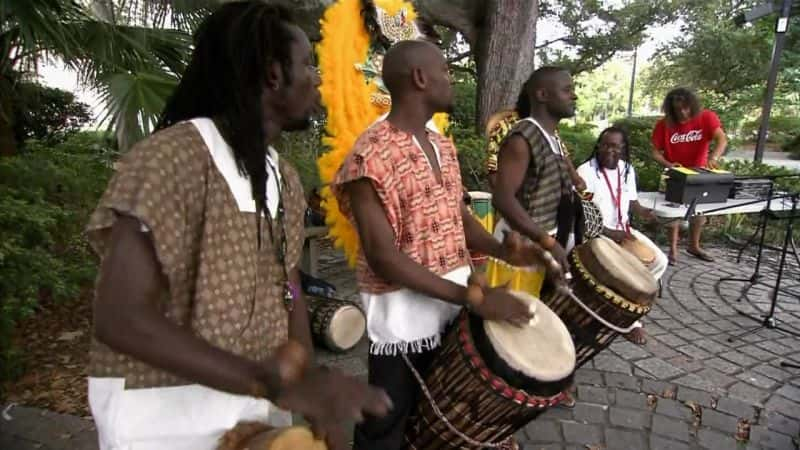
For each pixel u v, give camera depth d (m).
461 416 1.67
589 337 2.21
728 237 6.25
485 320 1.62
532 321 1.70
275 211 1.17
